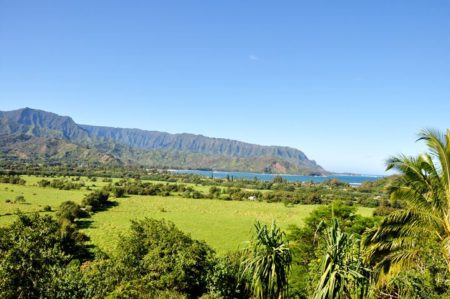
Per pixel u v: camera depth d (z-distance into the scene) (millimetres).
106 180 158625
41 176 166000
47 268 14070
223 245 53281
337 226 11367
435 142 13383
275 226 12844
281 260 12367
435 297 13859
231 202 112562
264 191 143875
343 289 10469
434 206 13875
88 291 16484
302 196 114062
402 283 14992
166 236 26375
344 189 151250
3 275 12422
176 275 23438
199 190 145250
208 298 22281
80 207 76375
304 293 17938
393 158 14312
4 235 14062
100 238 52031
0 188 106375
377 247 14578
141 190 123625
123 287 19406
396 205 54625
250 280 13164
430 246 13820
